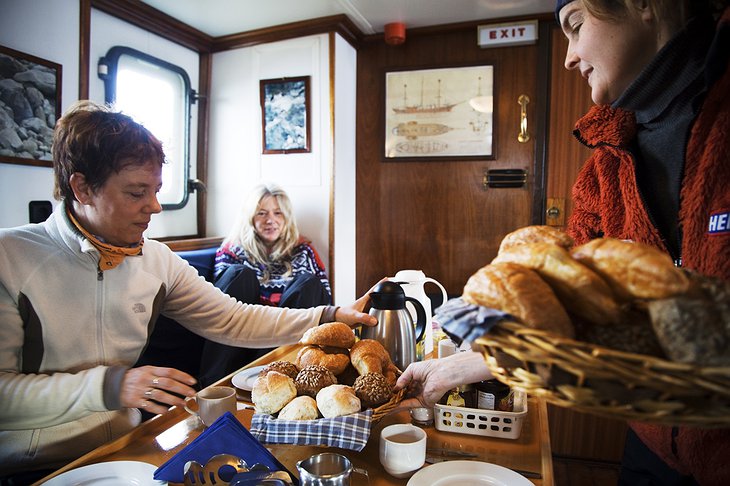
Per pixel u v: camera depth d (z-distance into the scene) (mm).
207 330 1445
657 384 394
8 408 979
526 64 2887
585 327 495
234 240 2760
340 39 2912
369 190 3244
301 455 880
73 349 1162
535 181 2922
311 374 942
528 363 463
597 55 869
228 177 3193
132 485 772
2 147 1955
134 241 1208
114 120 1103
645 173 987
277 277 2693
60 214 1142
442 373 934
